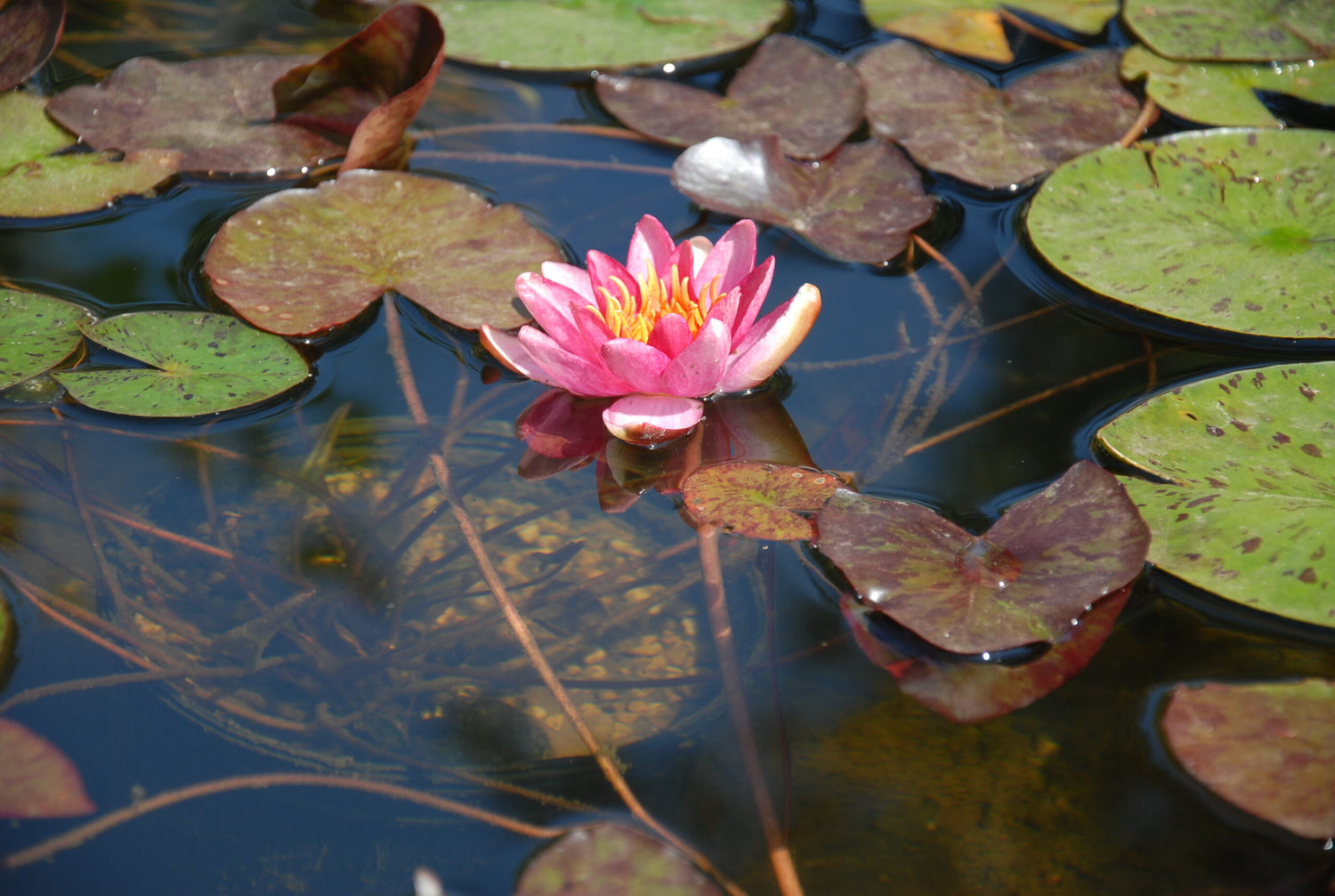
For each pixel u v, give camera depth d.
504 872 1.48
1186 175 1.68
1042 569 1.52
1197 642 1.52
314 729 1.51
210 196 1.69
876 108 1.75
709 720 1.51
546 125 1.76
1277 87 1.74
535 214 1.69
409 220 1.66
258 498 1.57
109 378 1.59
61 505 1.56
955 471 1.58
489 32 1.80
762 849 1.49
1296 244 1.64
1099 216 1.67
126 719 1.51
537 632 1.54
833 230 1.68
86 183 1.69
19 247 1.66
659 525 1.57
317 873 1.48
